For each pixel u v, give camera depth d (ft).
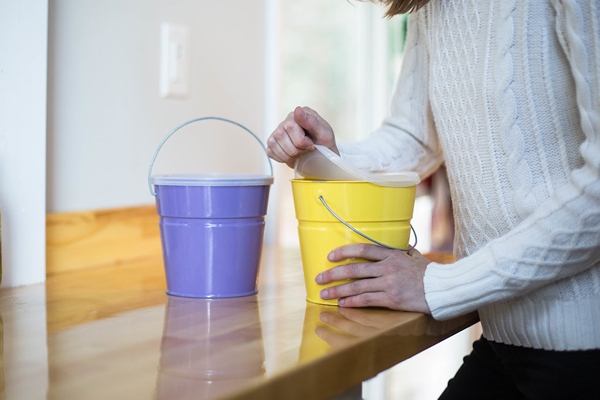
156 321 2.65
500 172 2.87
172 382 1.81
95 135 4.23
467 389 3.57
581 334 2.73
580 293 2.71
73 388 1.77
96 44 4.19
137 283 3.64
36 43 3.58
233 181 3.14
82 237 4.09
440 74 3.22
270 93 5.80
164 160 4.78
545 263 2.50
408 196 3.09
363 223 2.98
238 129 5.47
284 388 1.88
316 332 2.43
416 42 3.88
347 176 3.04
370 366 2.35
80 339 2.34
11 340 2.31
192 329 2.50
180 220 3.20
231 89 5.36
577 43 2.36
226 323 2.61
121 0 4.34
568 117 2.64
